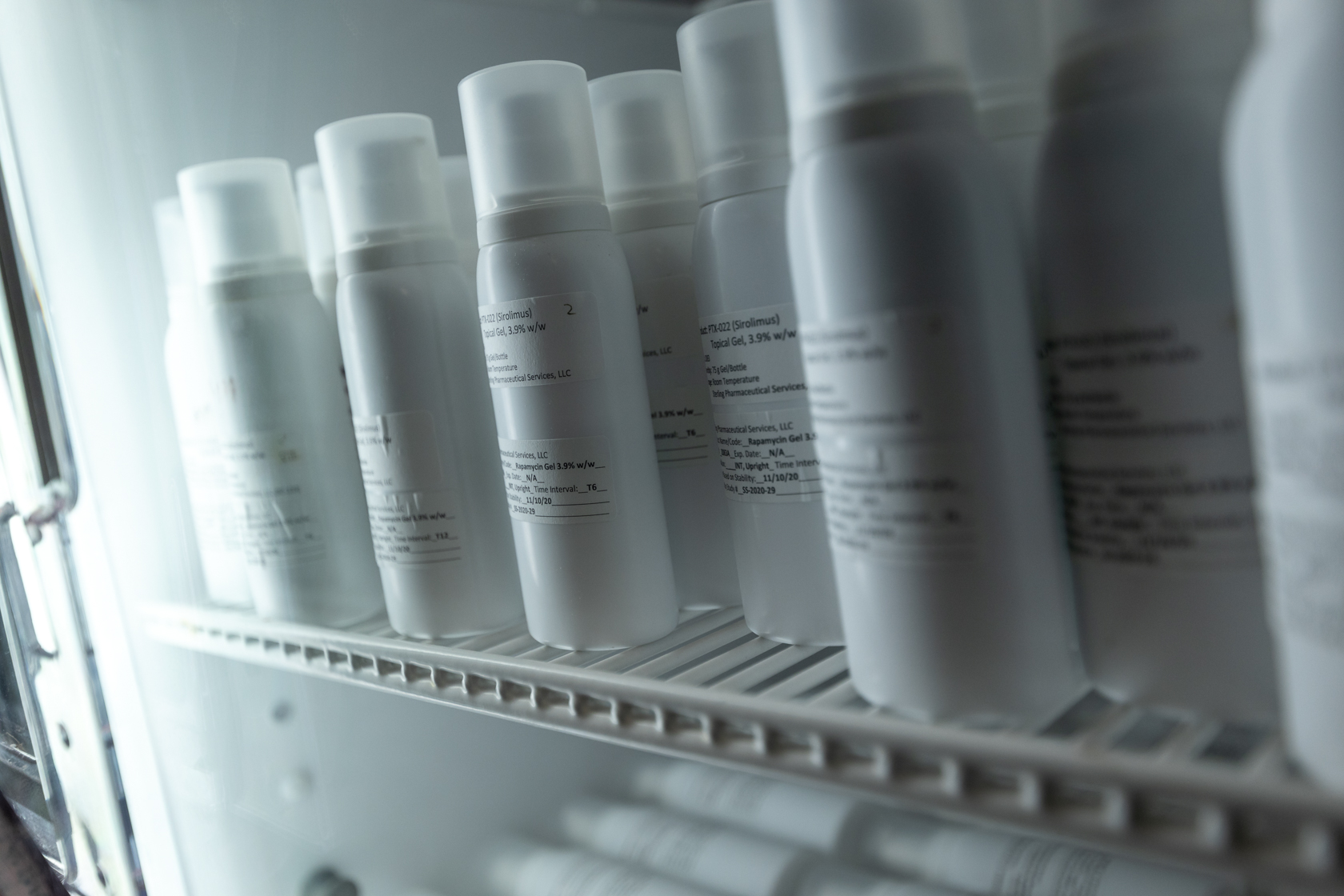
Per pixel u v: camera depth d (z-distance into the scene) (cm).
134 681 44
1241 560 21
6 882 41
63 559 43
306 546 43
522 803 58
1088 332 22
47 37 41
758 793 54
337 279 41
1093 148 21
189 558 46
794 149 24
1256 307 17
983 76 26
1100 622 23
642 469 34
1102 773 19
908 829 49
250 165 42
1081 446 23
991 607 23
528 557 35
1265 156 16
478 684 34
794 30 23
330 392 44
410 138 38
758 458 31
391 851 52
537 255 32
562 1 56
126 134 43
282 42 47
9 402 41
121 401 44
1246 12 20
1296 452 16
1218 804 17
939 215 22
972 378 22
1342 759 16
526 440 34
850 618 25
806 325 24
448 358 38
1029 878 42
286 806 48
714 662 31
